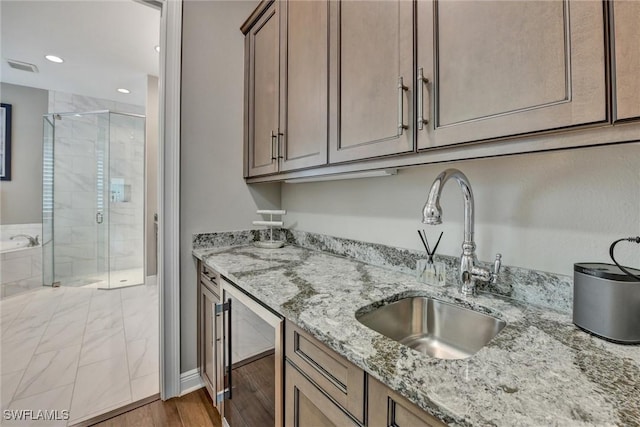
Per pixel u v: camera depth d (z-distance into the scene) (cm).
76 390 167
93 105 401
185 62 167
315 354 76
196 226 173
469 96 73
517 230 93
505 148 69
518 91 64
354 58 107
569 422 41
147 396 164
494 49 68
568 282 81
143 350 214
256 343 106
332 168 123
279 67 152
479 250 103
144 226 368
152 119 351
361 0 104
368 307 88
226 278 132
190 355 170
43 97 365
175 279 164
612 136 54
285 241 205
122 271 403
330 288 104
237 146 188
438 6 80
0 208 336
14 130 345
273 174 163
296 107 139
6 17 225
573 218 82
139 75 333
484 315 86
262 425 102
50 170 354
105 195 382
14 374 181
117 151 393
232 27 185
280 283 109
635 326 62
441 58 79
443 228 114
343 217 160
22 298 311
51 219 353
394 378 52
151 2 156
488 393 47
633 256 72
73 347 215
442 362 57
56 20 229
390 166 98
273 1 157
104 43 262
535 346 62
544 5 60
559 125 58
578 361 57
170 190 162
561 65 58
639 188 71
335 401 68
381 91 96
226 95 183
